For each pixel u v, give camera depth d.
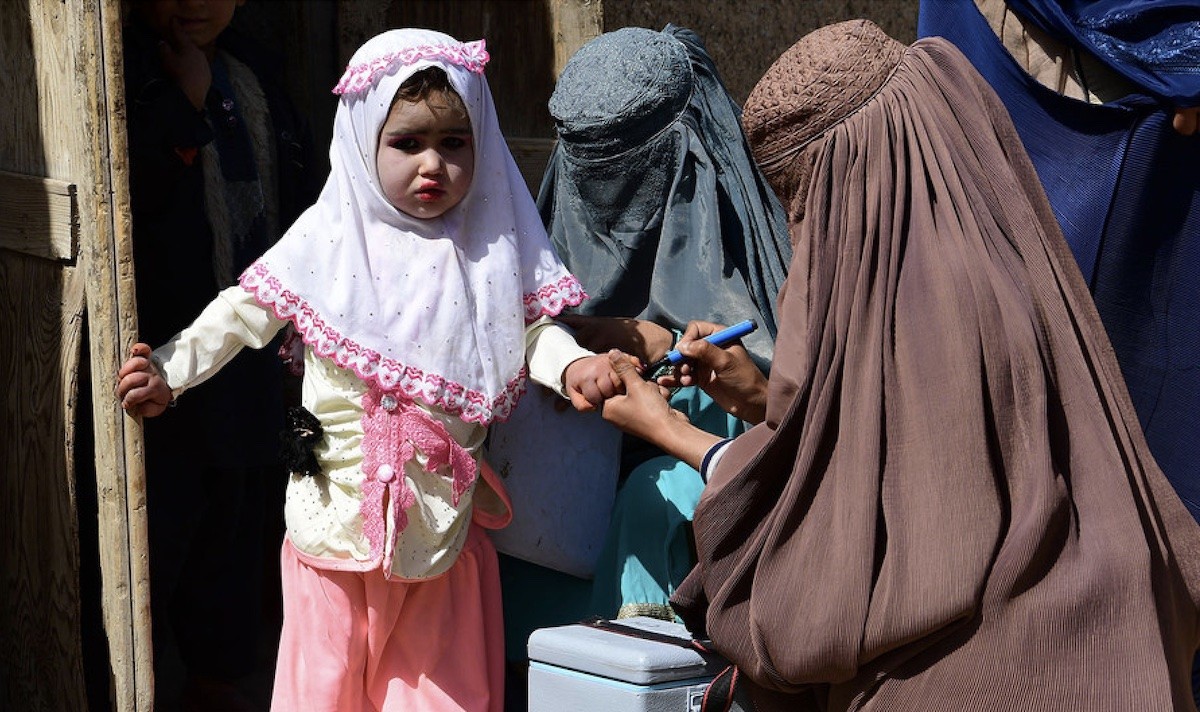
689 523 2.94
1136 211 2.95
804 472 2.25
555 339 2.87
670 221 3.09
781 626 2.22
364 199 2.79
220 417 3.47
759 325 2.98
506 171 2.89
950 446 2.13
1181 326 2.97
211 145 3.53
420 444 2.74
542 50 4.07
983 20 3.09
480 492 2.93
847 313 2.29
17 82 3.13
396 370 2.73
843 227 2.34
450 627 2.85
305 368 2.85
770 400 2.36
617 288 3.15
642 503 2.95
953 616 2.07
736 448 2.42
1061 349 2.21
